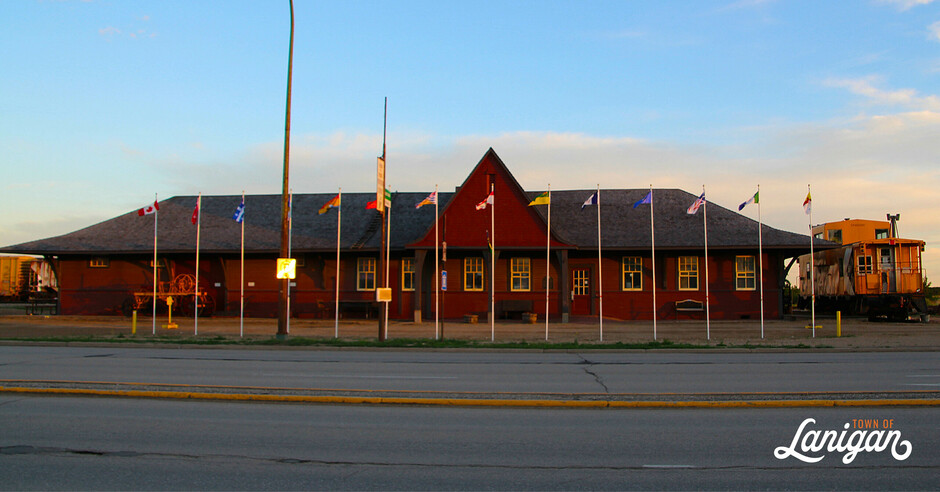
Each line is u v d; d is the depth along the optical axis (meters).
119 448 8.41
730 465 7.78
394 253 37.56
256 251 37.16
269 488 6.86
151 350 22.06
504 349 21.91
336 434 9.21
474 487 6.91
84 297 39.53
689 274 36.50
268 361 18.39
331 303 37.81
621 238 36.47
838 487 6.99
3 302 51.94
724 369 16.45
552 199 40.56
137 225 40.88
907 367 16.73
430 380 14.28
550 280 36.53
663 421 10.12
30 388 12.34
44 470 7.46
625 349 21.70
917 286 35.59
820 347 22.03
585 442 8.81
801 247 34.69
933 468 7.71
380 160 25.05
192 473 7.38
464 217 35.25
